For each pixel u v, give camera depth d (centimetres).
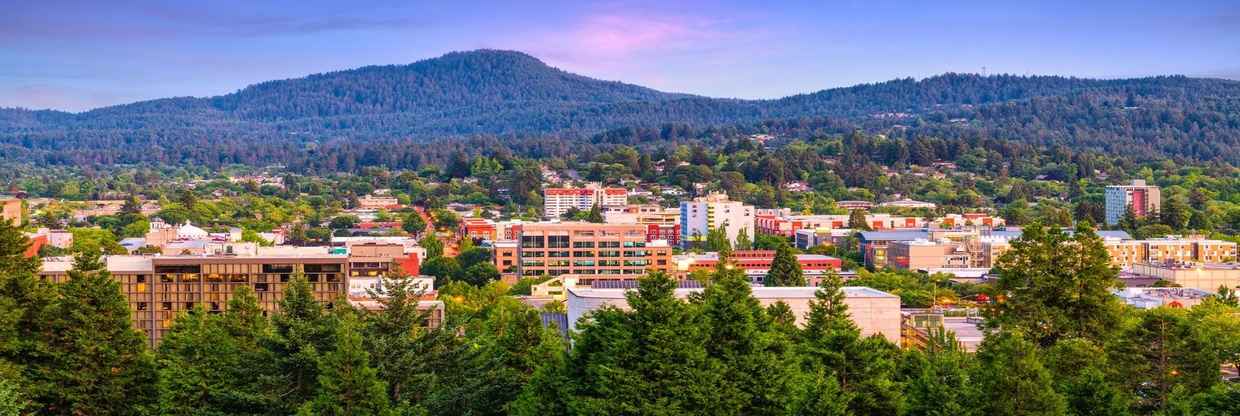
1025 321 14350
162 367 18038
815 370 14412
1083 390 13550
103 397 16762
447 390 15338
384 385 14500
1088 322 14150
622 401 13500
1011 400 13412
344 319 15950
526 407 14400
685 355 13588
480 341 17400
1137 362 15075
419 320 16562
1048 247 14112
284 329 15825
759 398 13838
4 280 16912
